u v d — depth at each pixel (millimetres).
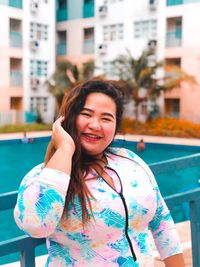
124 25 25062
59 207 1367
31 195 1357
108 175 1571
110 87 1627
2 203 1735
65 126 1580
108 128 1591
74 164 1507
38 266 2873
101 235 1479
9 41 24250
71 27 27453
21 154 17094
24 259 1815
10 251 1758
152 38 23812
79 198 1459
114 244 1502
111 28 25672
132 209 1519
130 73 22453
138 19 24500
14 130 22375
